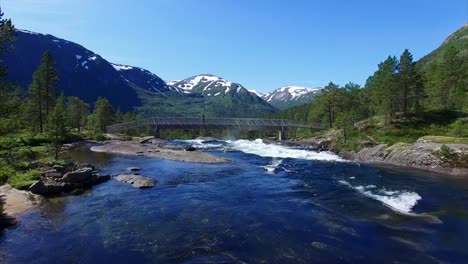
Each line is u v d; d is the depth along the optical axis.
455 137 52.19
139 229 17.59
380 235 16.97
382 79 80.44
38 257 14.17
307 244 15.70
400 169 40.81
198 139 99.81
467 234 17.33
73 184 26.44
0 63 23.72
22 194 23.50
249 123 99.94
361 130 75.19
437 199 24.91
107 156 48.72
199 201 23.34
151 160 44.94
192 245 15.50
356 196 25.03
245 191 26.61
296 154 57.38
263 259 14.05
